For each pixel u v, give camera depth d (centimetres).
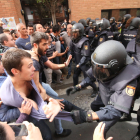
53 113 85
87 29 429
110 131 176
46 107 85
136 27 316
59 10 673
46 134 128
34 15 659
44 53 125
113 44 101
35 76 115
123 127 181
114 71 100
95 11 618
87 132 179
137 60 164
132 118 195
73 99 256
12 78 84
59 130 164
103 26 336
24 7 629
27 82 97
